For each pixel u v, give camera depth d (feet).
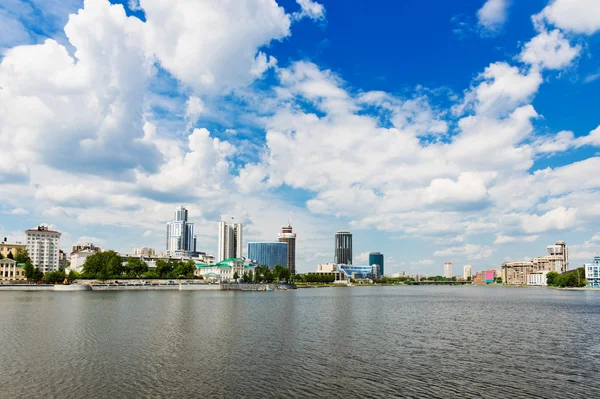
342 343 310.24
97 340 302.45
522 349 297.53
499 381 216.54
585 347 306.76
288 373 223.71
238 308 570.46
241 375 218.59
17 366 229.25
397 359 259.80
